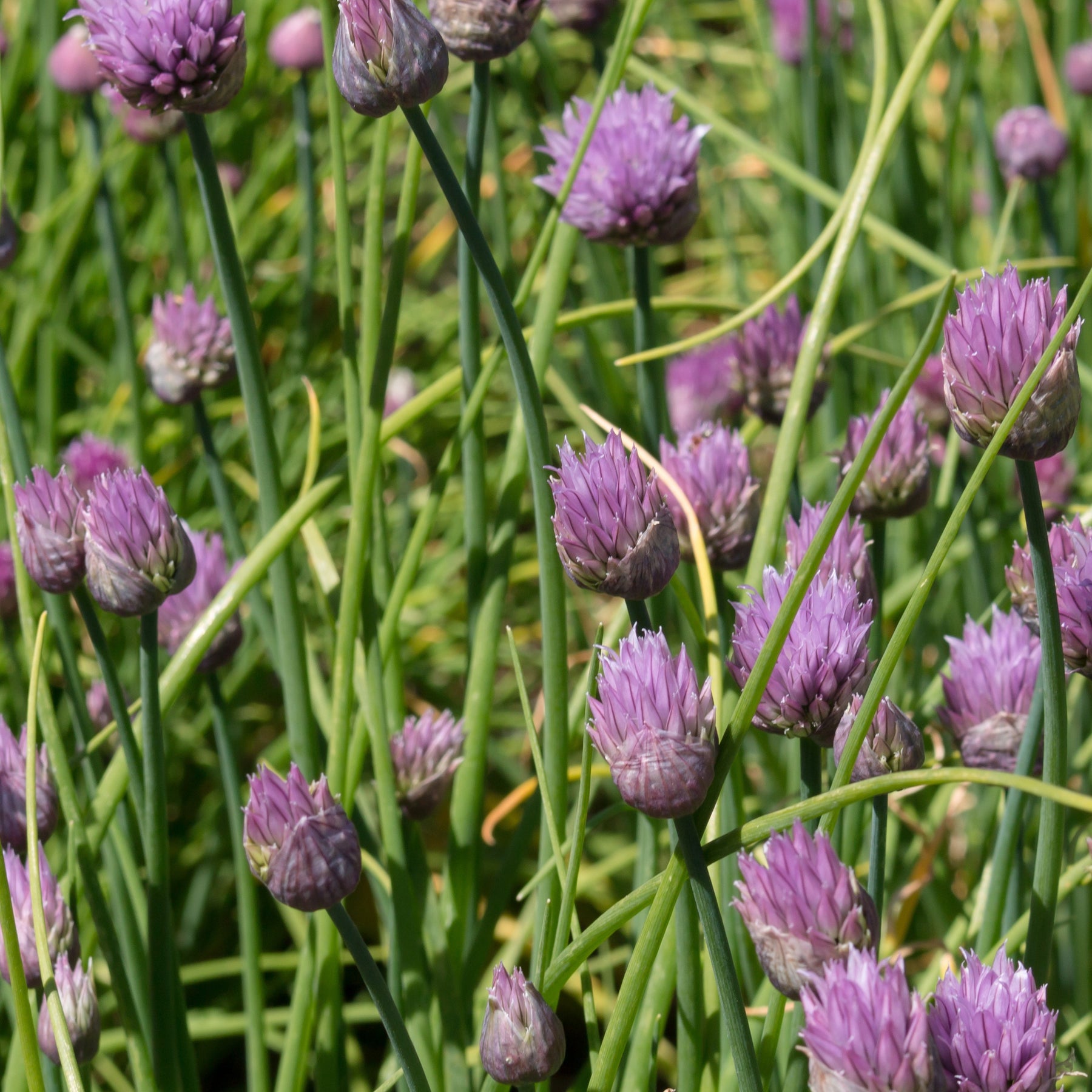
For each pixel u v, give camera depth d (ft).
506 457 4.41
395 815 4.28
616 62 4.27
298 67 6.43
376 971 3.93
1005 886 4.14
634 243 4.32
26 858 4.22
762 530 4.23
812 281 6.64
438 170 4.00
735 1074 4.15
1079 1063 4.50
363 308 4.32
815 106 6.32
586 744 3.99
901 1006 3.74
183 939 5.77
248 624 6.17
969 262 7.77
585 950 3.94
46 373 6.67
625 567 3.88
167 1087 4.19
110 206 5.86
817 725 3.92
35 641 4.22
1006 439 3.85
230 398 7.45
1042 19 8.08
